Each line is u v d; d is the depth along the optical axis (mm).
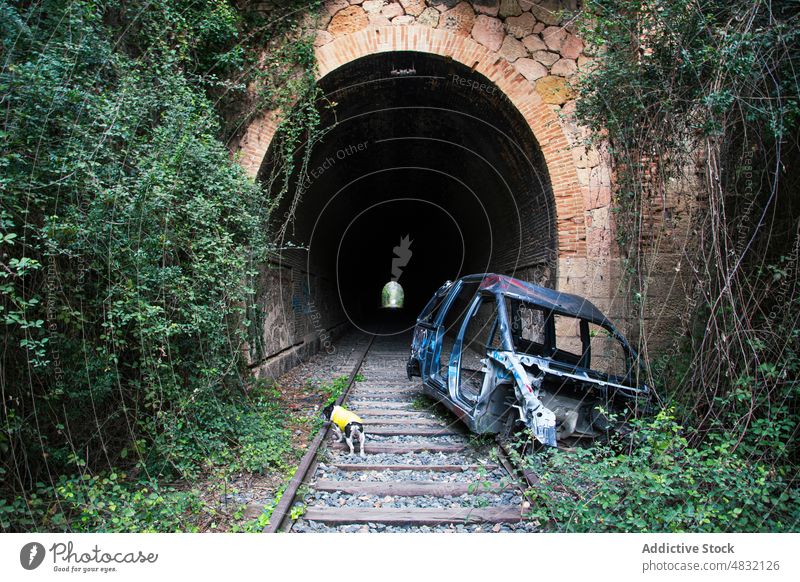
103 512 3898
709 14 4664
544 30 8562
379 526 4066
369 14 8578
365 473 5160
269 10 8422
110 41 5449
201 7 7449
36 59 3867
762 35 4352
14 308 3590
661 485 3684
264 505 4355
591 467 4078
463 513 4191
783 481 4043
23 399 3811
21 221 3574
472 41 8531
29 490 3906
